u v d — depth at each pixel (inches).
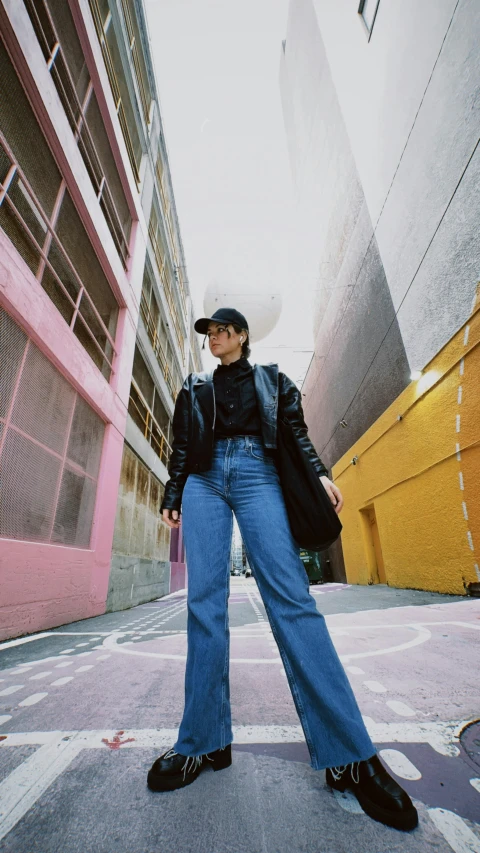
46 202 167.2
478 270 175.3
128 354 269.4
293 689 36.0
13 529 127.2
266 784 35.1
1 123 137.9
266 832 28.5
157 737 45.6
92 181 225.8
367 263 310.8
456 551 197.6
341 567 423.8
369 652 83.5
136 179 339.6
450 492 202.8
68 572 159.9
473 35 172.1
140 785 35.3
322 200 428.5
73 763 39.6
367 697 56.2
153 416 367.9
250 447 44.8
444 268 201.6
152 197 389.4
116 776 36.9
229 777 36.5
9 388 129.0
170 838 27.9
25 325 137.3
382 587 285.1
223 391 49.2
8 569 120.0
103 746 43.4
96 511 199.5
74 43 211.6
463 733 43.3
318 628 37.0
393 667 71.3
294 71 510.3
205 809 31.5
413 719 47.7
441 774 35.4
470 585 185.8
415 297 234.2
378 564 335.6
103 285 242.2
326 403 454.0
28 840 27.7
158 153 436.1
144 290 353.1
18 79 146.9
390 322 272.5
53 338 155.7
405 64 233.0
